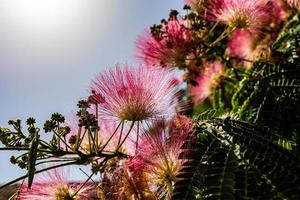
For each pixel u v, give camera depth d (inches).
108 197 88.5
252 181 68.3
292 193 66.3
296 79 109.3
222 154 72.9
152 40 126.1
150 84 93.8
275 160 70.3
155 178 87.5
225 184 67.2
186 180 71.1
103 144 97.6
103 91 92.6
